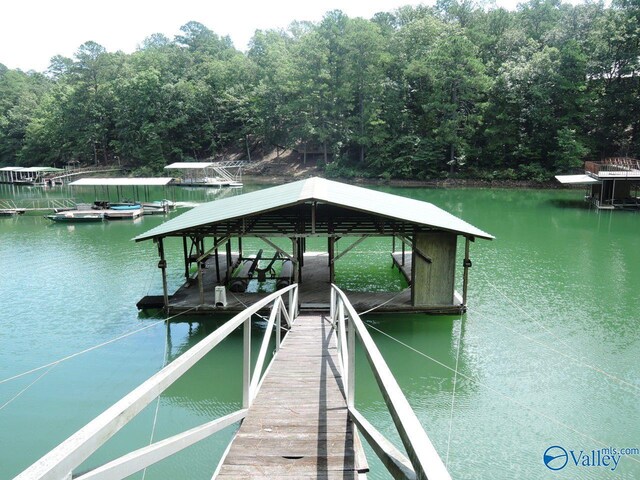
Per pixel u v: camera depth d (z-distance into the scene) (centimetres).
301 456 365
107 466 182
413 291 1205
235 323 368
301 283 1441
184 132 6181
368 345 276
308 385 546
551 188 4147
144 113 5981
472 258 1827
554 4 6062
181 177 5303
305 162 5725
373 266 1714
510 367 948
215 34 8781
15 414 796
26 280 1606
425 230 1189
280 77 5528
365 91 4878
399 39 5003
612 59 4034
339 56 4928
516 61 4588
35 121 6525
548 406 806
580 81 4056
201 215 1312
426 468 131
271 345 1045
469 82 4294
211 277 1552
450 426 752
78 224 2723
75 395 857
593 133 4378
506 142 4406
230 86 6350
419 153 4562
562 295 1375
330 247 1364
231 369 945
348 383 424
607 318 1195
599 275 1580
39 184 5141
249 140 6412
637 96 4066
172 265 1781
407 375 918
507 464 661
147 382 209
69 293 1456
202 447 674
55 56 8369
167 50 7769
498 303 1308
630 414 780
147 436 720
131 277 1623
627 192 3103
